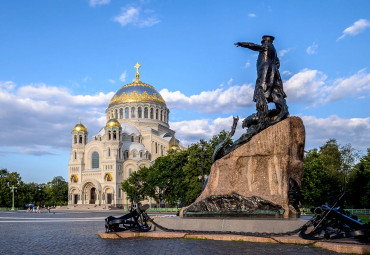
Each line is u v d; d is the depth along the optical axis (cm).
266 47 2316
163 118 14400
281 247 1552
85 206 11806
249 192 2056
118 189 12012
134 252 1511
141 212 2091
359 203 6506
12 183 12231
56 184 16500
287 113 2130
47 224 3622
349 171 7012
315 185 6581
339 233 1584
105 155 12288
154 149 13350
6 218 5134
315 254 1388
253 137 2114
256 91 2258
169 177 7806
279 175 2027
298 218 1927
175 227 2056
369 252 1381
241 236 1755
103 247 1691
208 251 1480
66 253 1558
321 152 8581
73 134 12962
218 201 2098
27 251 1652
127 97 13988
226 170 2167
